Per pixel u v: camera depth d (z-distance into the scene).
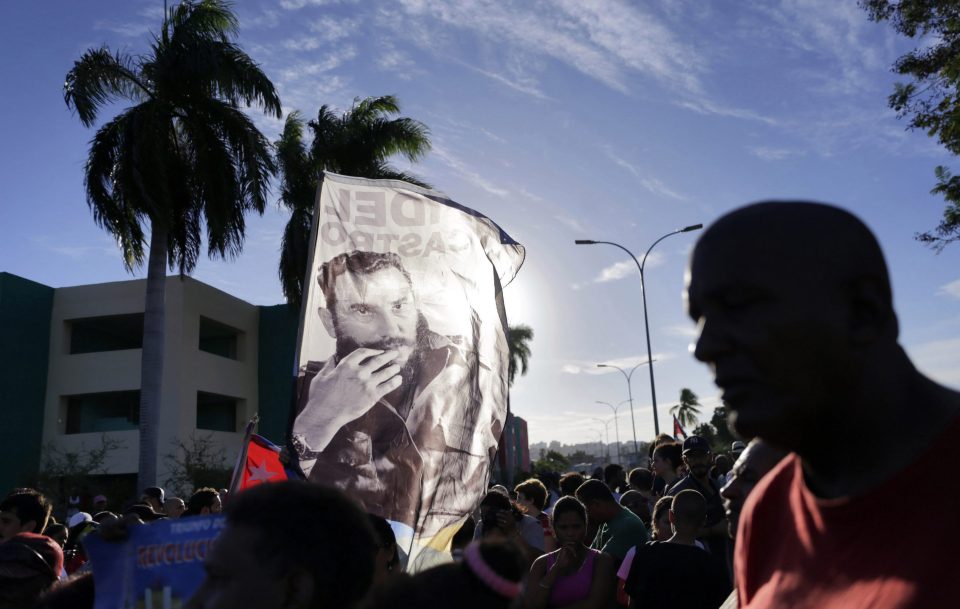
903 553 0.76
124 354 28.88
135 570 1.89
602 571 4.56
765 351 0.75
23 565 3.01
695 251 0.83
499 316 5.08
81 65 18.23
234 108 19.56
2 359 27.78
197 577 1.86
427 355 4.54
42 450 28.28
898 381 0.80
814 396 0.77
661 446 7.35
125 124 18.56
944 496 0.76
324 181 4.65
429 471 4.33
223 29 19.72
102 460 26.73
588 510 5.30
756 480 1.64
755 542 1.02
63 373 29.36
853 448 0.82
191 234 19.62
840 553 0.82
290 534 1.34
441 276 4.75
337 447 4.14
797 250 0.76
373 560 1.45
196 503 6.26
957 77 12.08
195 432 29.17
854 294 0.77
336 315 4.43
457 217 4.96
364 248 4.63
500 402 4.91
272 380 33.34
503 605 1.22
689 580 4.07
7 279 28.39
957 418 0.79
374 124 25.12
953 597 0.71
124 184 18.16
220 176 19.09
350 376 4.32
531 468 65.38
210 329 32.81
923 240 12.66
